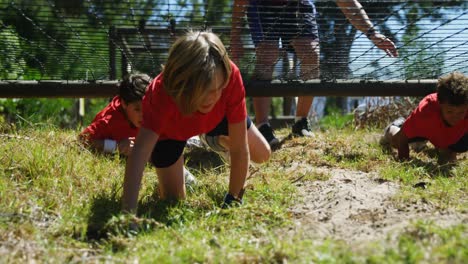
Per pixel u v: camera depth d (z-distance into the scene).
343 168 4.43
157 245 2.54
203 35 2.74
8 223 2.76
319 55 4.85
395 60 4.82
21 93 5.25
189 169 4.41
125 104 4.44
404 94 5.27
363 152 4.94
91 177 3.78
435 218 2.84
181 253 2.41
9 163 3.78
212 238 2.60
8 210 2.92
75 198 3.30
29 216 2.86
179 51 2.66
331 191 3.53
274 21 4.72
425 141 5.08
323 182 3.88
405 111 7.02
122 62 5.36
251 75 5.21
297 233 2.66
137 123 4.49
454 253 2.22
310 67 4.95
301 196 3.50
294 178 4.01
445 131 4.65
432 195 3.38
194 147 5.06
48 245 2.59
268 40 4.80
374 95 5.26
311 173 4.09
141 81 4.43
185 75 2.64
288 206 3.29
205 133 3.58
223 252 2.43
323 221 2.94
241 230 2.80
